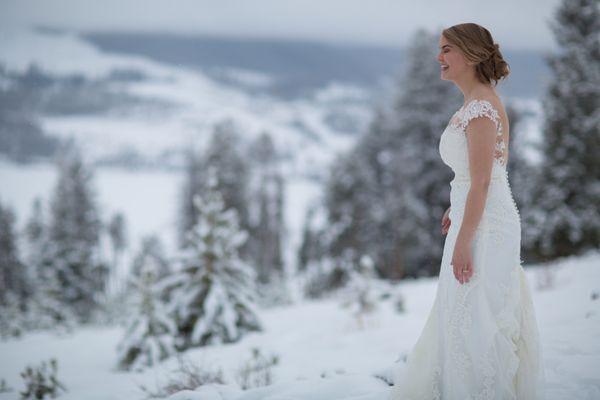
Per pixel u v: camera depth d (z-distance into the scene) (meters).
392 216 29.88
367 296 10.39
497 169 2.77
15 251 41.50
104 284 44.44
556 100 22.06
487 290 2.68
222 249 10.21
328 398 3.42
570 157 21.62
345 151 34.31
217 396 3.60
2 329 17.73
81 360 9.70
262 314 14.45
